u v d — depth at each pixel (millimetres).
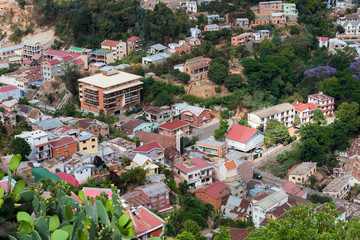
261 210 81000
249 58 135125
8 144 90375
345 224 46906
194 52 145750
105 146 100312
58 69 141875
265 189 94438
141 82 129875
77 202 28578
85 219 26766
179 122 115312
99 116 119062
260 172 104812
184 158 99938
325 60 144750
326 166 111125
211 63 135875
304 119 126000
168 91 129125
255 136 114000
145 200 74875
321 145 114188
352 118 122062
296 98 132625
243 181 97125
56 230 24578
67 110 123438
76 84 134375
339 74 135125
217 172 96438
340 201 91750
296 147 111750
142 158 90062
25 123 106625
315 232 43438
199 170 93062
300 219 48562
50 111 127438
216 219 80688
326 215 48188
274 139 114062
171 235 68750
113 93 123938
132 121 118562
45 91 136125
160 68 138750
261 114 119812
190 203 83812
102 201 28641
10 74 145500
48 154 93312
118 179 84188
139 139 108188
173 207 79562
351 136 123125
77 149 95500
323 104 128125
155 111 119312
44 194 43094
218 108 126188
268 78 131875
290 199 87438
